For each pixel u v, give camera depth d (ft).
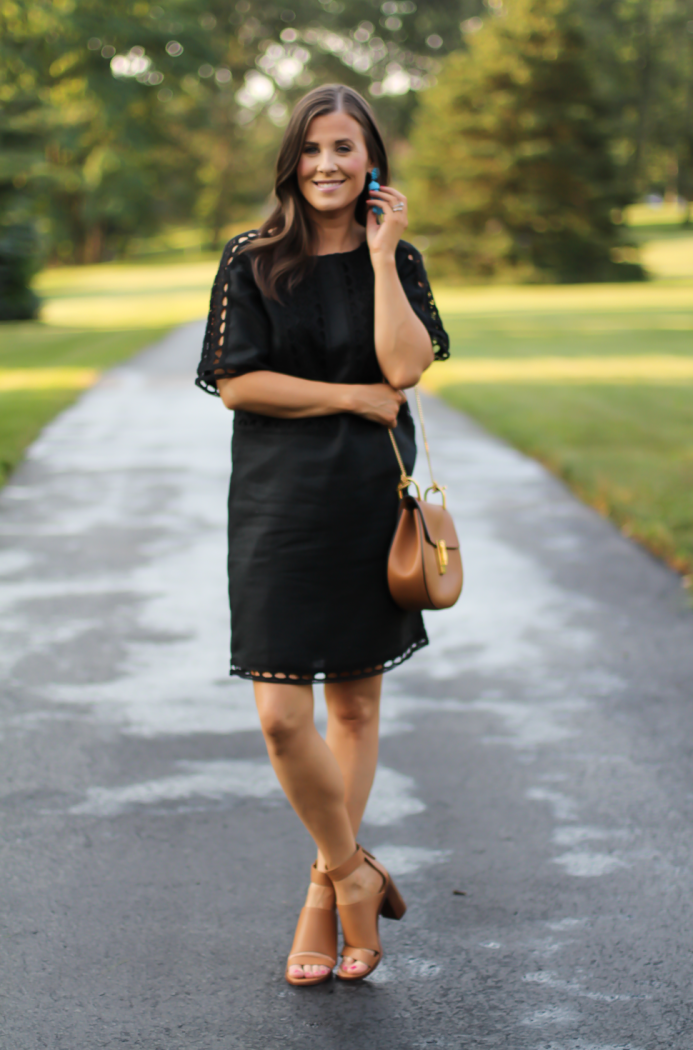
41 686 16.10
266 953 9.69
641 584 21.18
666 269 193.06
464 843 11.62
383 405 9.07
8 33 124.47
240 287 9.03
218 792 12.82
